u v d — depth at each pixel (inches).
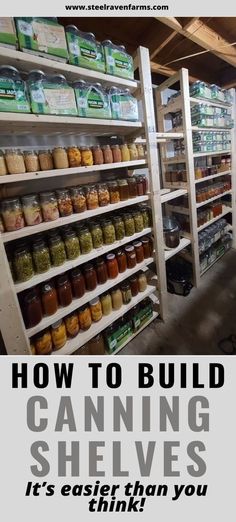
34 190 53.2
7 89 33.6
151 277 73.1
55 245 46.1
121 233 57.2
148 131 55.9
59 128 47.0
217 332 67.1
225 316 73.1
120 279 57.5
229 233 117.1
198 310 77.1
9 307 39.4
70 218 45.1
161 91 82.7
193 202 82.7
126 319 64.5
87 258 50.0
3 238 37.8
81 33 40.7
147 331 69.8
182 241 85.0
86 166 45.9
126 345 65.1
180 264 95.9
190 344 63.9
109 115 47.1
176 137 75.0
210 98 84.3
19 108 35.0
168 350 62.6
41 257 44.3
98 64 43.7
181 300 83.1
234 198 113.0
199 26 61.0
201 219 92.8
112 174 68.7
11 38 33.6
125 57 47.9
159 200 62.0
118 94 48.1
